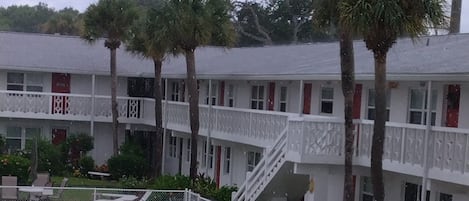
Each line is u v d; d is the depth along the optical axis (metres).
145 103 38.44
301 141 20.14
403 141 18.44
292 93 26.67
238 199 23.91
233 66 31.66
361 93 22.69
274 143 22.66
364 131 20.00
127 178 33.09
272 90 28.14
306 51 31.39
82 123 39.25
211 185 26.98
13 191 25.34
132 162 34.94
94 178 35.09
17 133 38.47
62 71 37.72
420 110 20.23
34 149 29.81
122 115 38.41
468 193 17.67
